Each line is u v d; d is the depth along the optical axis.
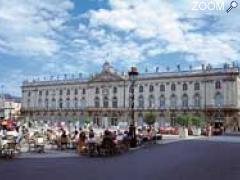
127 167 20.38
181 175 17.31
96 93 137.88
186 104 121.31
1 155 25.61
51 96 148.50
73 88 143.12
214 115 116.44
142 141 38.66
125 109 130.38
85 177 16.78
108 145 28.17
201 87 119.19
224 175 17.34
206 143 42.88
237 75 114.69
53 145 35.31
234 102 113.81
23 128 41.38
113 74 134.25
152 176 17.03
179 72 123.50
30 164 21.86
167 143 43.09
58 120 145.25
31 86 154.12
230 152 29.69
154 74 127.62
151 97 127.19
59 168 20.02
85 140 29.31
